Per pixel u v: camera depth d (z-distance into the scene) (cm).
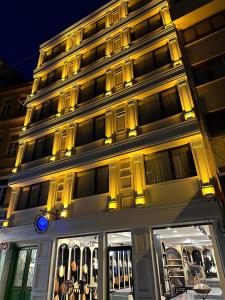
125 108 1130
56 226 1045
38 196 1243
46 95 1561
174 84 1034
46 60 1786
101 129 1191
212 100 853
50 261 992
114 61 1300
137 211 859
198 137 866
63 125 1348
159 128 981
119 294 973
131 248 839
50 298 934
